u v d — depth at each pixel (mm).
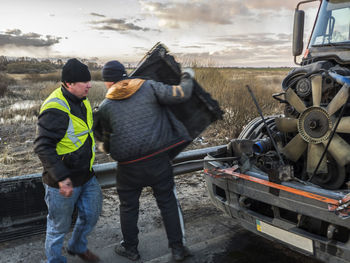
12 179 3211
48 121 2318
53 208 2506
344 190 2418
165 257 2939
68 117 2398
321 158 2492
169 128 2717
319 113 2604
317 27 3459
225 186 2811
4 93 15305
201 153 4242
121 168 2697
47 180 2484
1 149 6176
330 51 3217
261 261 2842
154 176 2658
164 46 2793
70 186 2367
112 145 2621
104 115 2639
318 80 2627
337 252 2109
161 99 2607
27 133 7457
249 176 2596
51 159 2316
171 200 2814
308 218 2330
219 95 7730
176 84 2797
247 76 8219
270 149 3086
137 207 2840
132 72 2779
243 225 2797
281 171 2379
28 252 3016
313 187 2271
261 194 2512
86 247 2834
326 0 3428
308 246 2271
